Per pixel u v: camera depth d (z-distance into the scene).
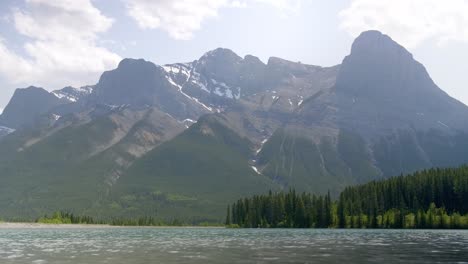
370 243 105.25
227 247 94.62
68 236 149.38
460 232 174.12
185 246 98.62
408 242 108.31
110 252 82.31
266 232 188.62
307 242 110.88
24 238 133.25
